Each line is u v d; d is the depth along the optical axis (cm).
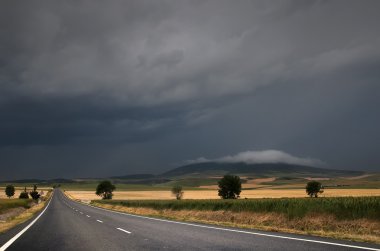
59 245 1373
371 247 1131
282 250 1106
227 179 10025
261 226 2008
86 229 2036
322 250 1085
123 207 5344
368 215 1720
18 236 1708
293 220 2056
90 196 17812
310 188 10675
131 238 1539
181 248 1209
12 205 5647
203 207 3297
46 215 3731
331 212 1916
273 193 14650
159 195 17338
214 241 1365
